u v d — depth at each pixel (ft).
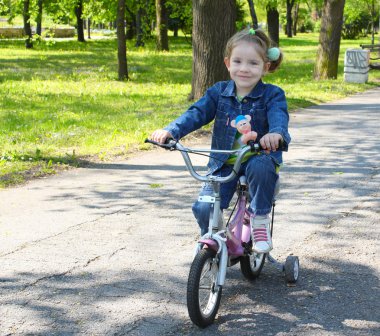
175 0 132.57
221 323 13.57
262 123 13.91
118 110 45.03
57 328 13.41
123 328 13.37
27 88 58.39
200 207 13.41
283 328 13.33
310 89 57.41
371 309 14.24
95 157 30.27
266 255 15.72
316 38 196.44
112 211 21.77
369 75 72.79
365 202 22.56
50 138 34.22
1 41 138.62
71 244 18.48
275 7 126.72
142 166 28.58
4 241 18.78
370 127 38.29
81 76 70.08
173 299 14.80
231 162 13.82
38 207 22.34
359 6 167.63
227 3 46.52
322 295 14.93
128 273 16.31
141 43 127.65
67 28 172.35
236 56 13.66
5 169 27.27
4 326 13.48
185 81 67.46
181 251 17.89
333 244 18.31
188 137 34.45
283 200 22.84
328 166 28.14
